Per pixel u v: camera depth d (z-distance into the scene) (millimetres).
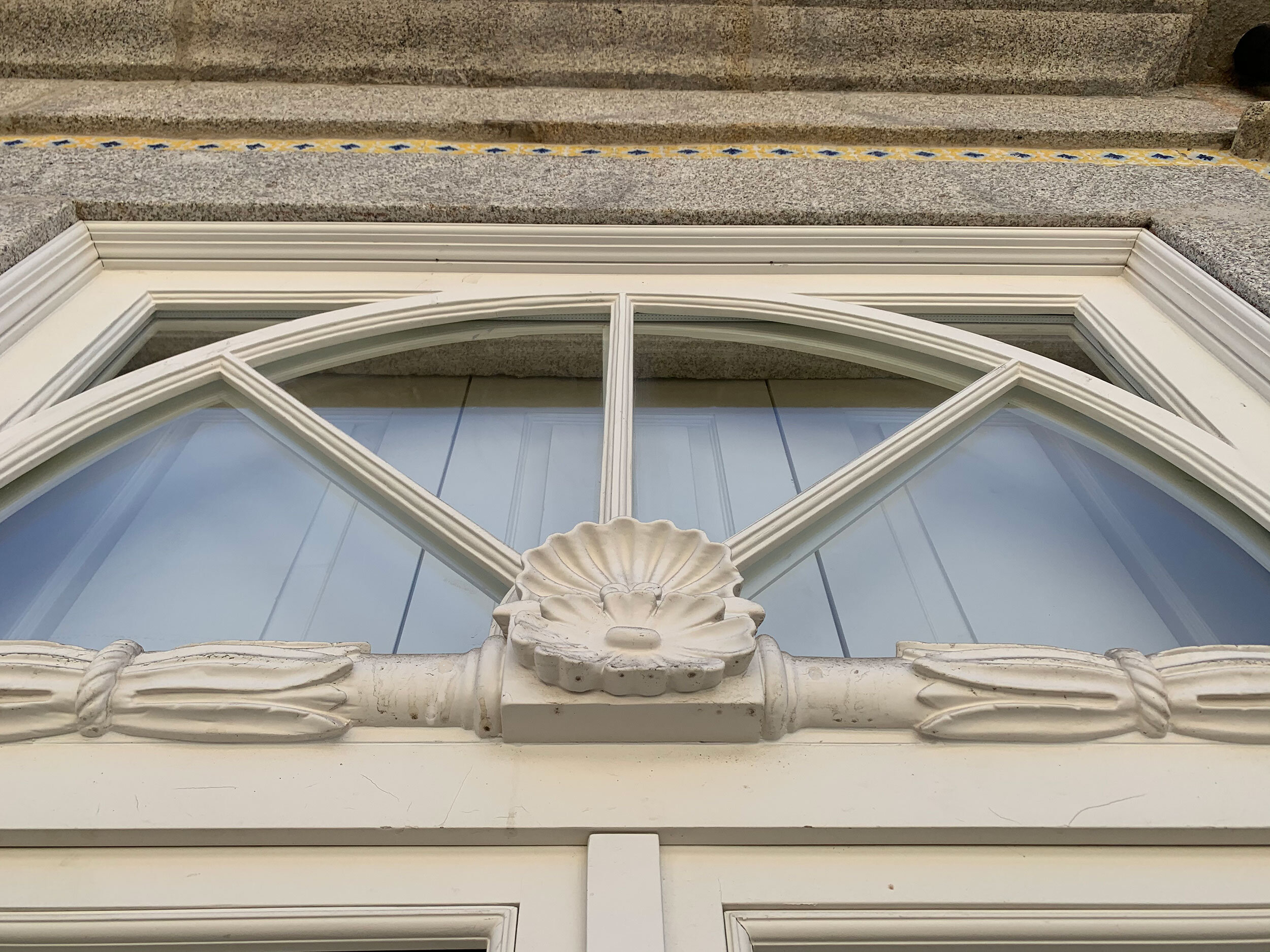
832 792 735
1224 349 1320
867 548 1042
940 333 1428
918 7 2111
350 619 943
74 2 2014
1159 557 1057
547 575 847
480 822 707
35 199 1501
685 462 1174
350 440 1177
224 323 1483
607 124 1877
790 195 1615
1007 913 688
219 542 1037
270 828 700
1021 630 954
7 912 671
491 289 1526
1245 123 1818
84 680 759
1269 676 795
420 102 1995
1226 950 690
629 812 716
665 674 720
